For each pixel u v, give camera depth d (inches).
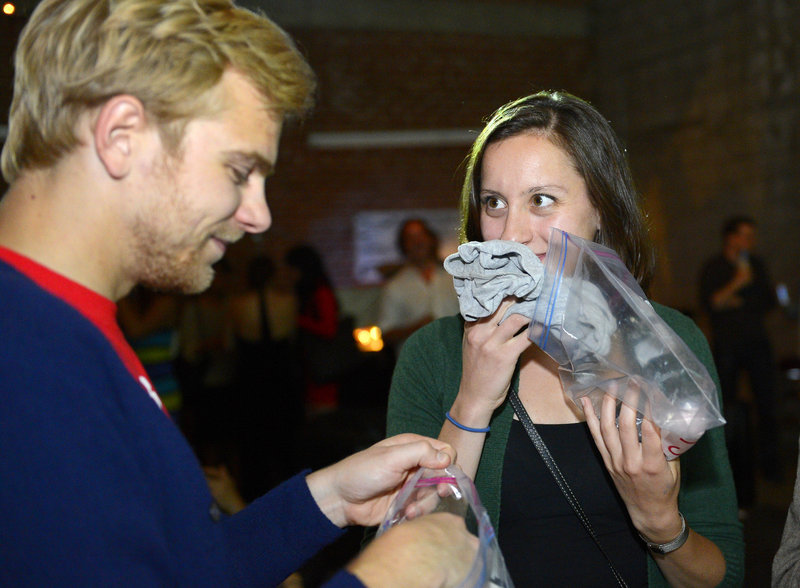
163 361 126.5
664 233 323.9
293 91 32.5
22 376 26.0
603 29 346.0
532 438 50.2
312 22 316.5
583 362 41.8
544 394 52.2
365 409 154.7
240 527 40.9
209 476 90.0
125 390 28.7
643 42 326.0
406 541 30.8
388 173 331.6
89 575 25.2
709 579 48.3
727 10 286.7
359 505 41.3
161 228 30.3
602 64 348.2
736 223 206.7
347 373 184.4
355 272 330.3
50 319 27.3
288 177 320.8
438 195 336.8
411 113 331.3
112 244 30.2
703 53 298.8
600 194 51.8
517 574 49.3
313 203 323.9
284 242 321.1
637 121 335.0
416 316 206.4
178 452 30.0
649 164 330.3
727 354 204.4
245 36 31.1
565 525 49.8
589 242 45.1
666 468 42.0
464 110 337.1
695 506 52.7
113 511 26.2
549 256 43.9
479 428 47.0
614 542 49.6
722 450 53.6
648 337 40.7
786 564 43.0
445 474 38.0
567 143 51.1
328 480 41.3
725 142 292.7
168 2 30.1
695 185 308.0
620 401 43.6
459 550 31.5
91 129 29.3
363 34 323.9
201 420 202.5
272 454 182.1
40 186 30.1
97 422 26.9
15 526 25.0
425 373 54.8
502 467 50.1
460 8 333.4
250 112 31.2
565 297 42.3
